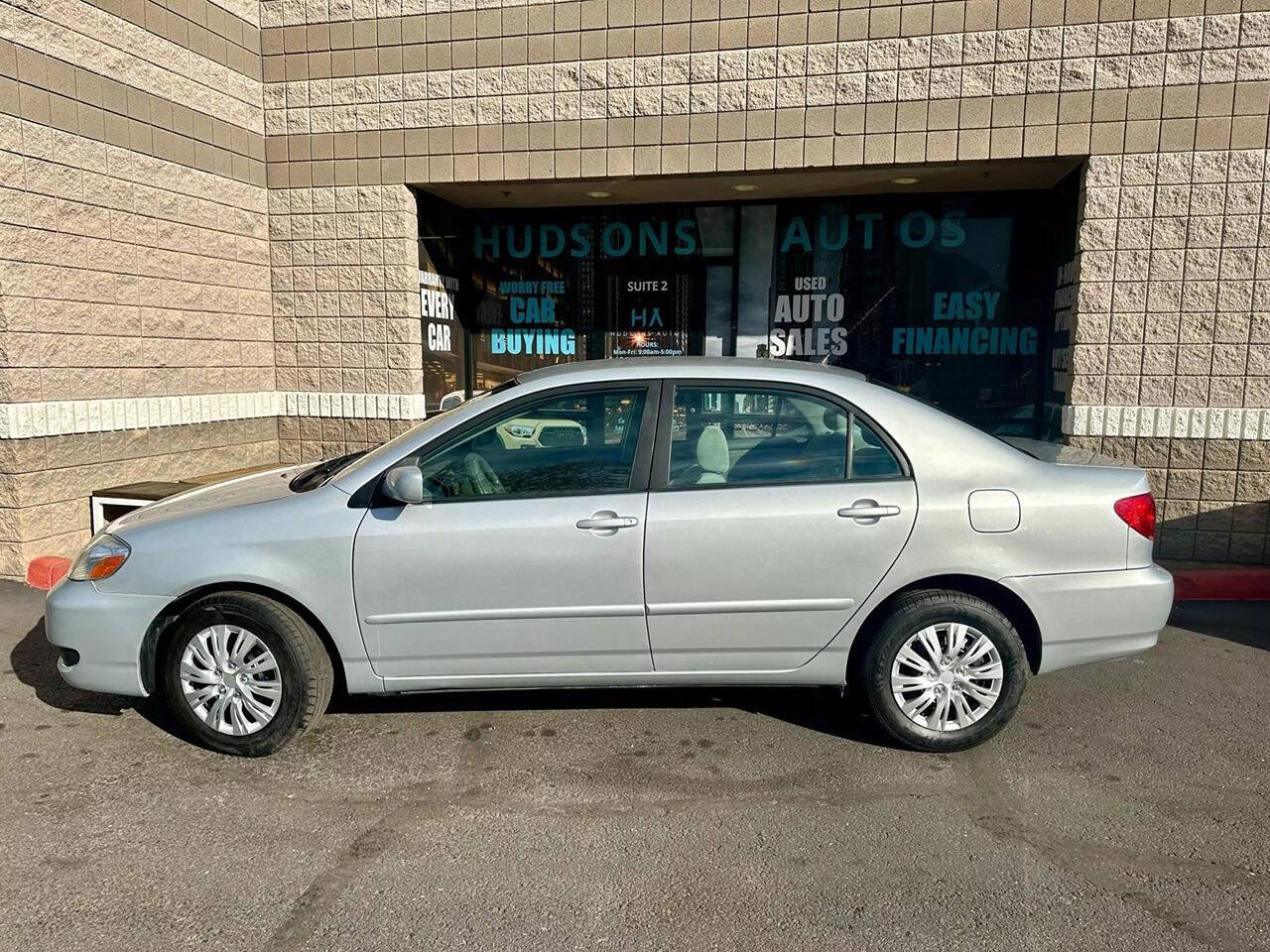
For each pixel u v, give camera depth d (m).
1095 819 3.57
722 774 3.94
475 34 8.02
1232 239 6.93
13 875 3.21
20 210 6.42
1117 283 7.16
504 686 4.14
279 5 8.47
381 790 3.81
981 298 8.73
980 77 7.20
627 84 7.78
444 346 9.26
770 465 4.09
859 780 3.89
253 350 8.72
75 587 4.15
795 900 3.06
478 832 3.49
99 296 7.09
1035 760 4.07
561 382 4.16
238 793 3.79
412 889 3.13
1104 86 7.01
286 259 8.80
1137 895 3.08
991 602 4.16
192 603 4.07
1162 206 7.02
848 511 3.98
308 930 2.91
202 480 7.75
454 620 4.02
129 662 4.08
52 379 6.74
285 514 4.04
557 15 7.84
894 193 8.76
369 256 8.56
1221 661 5.30
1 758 4.11
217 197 8.19
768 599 4.02
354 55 8.34
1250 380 7.01
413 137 8.28
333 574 3.98
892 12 7.28
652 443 4.09
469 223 9.66
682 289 9.33
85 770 4.00
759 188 8.49
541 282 9.59
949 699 4.05
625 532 3.97
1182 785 3.85
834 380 4.19
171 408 7.77
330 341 8.78
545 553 3.97
